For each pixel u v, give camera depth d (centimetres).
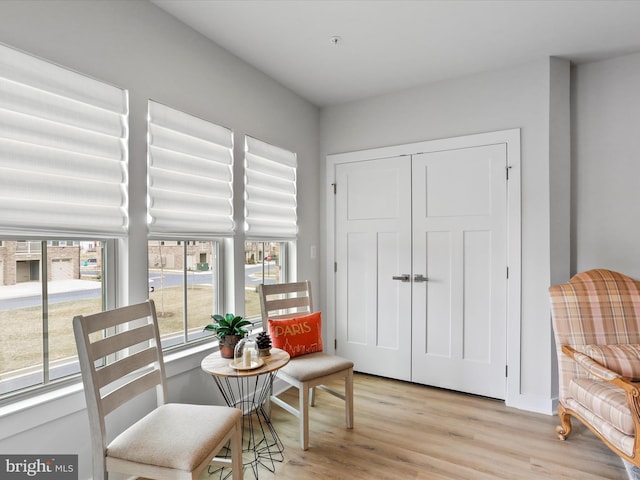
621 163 260
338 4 200
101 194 173
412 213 310
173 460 128
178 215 211
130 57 187
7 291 147
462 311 289
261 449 210
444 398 280
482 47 246
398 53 254
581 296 226
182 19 213
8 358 147
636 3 199
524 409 263
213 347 230
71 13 161
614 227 262
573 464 196
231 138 249
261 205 281
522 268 267
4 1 139
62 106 158
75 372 170
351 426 233
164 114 203
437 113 301
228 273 254
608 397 182
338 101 340
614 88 262
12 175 142
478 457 202
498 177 276
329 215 350
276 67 274
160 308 211
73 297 169
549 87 259
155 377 167
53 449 150
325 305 354
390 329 321
